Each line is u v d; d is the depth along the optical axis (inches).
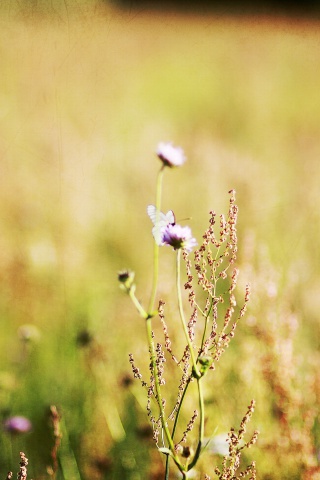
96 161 124.4
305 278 83.2
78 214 103.8
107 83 169.0
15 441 69.2
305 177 126.2
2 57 108.6
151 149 138.8
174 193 115.9
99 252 101.0
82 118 132.0
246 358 68.1
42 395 73.4
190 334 57.2
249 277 69.1
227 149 146.5
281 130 175.9
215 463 63.5
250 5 252.1
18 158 113.9
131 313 77.7
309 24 247.1
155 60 224.7
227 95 206.8
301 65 234.4
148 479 67.0
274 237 97.1
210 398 66.9
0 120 118.8
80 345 73.8
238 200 111.2
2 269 88.3
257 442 64.5
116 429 70.0
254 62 234.4
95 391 72.7
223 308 76.1
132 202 114.0
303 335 75.3
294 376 66.4
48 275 91.1
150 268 95.3
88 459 69.1
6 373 74.5
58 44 99.2
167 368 67.8
